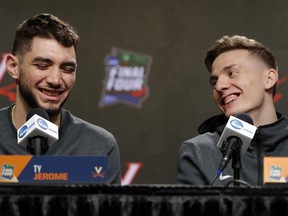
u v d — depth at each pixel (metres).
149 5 6.13
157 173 6.03
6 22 6.04
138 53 6.08
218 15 6.11
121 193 2.49
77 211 2.49
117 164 3.59
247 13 6.09
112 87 6.04
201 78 6.07
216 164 3.43
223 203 2.48
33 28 3.40
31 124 2.86
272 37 6.05
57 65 3.38
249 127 2.92
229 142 2.90
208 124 3.70
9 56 3.52
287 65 5.99
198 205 2.48
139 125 6.03
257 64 3.58
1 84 5.86
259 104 3.55
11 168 2.62
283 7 6.07
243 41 3.61
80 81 6.03
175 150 6.04
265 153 3.47
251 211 2.47
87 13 6.10
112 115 6.02
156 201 2.49
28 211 2.48
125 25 6.10
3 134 3.48
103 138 3.58
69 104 6.00
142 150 6.03
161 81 6.07
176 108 6.07
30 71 3.38
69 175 2.59
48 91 3.39
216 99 3.62
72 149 3.51
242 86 3.53
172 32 6.10
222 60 3.59
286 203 2.46
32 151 2.87
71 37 3.42
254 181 3.38
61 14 6.10
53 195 2.49
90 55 6.05
